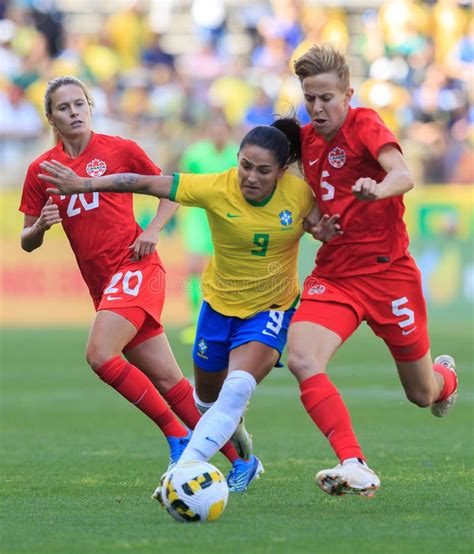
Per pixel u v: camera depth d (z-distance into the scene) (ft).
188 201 69.15
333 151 68.44
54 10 290.97
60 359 180.34
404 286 69.97
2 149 250.16
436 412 82.64
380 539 56.80
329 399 65.26
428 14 284.20
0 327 232.12
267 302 71.15
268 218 68.95
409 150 262.47
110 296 78.13
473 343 191.21
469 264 232.32
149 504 69.26
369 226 68.74
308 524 61.26
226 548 54.65
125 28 284.82
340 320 67.92
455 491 73.46
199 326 73.87
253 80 276.00
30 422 118.42
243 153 66.95
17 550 54.90
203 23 304.50
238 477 75.15
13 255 240.94
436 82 277.23
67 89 80.23
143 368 80.28
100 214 79.51
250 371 69.62
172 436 78.59
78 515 65.10
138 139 257.14
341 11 298.56
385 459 90.43
